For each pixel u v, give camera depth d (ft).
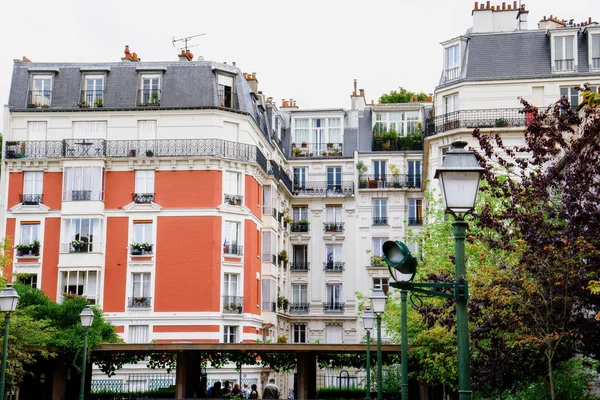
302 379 97.66
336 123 189.37
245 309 141.59
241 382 137.69
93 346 98.32
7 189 142.31
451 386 84.58
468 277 56.95
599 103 42.04
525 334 53.21
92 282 138.72
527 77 129.39
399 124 189.88
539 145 54.34
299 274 183.62
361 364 106.83
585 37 131.03
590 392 67.00
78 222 139.74
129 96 144.05
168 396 115.75
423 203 182.09
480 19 139.95
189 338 135.95
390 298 107.24
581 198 53.06
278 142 180.04
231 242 141.69
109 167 141.90
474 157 32.35
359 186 184.24
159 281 138.00
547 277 51.52
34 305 98.53
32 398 107.55
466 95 130.72
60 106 144.25
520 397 65.31
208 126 142.10
